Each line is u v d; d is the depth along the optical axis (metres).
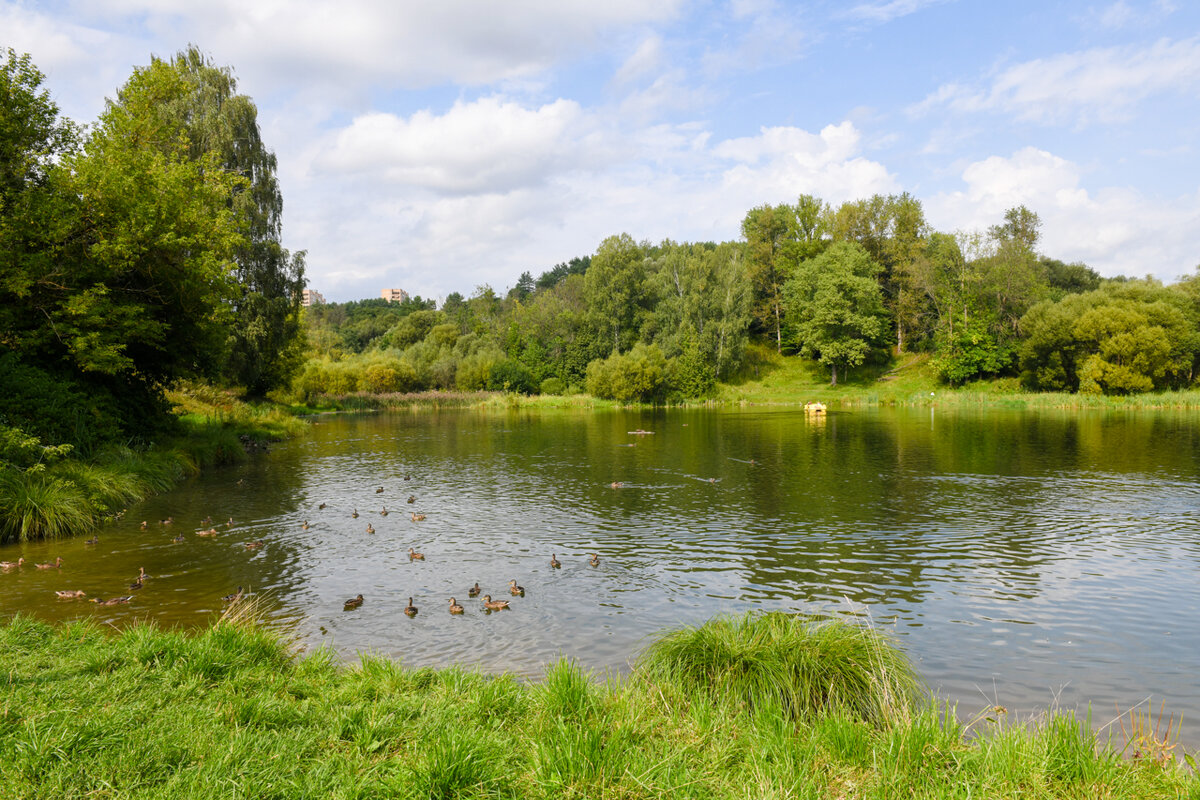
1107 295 73.88
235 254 48.69
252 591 14.22
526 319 111.44
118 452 25.58
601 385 86.94
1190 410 61.62
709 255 95.81
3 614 12.38
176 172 28.34
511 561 16.62
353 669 9.17
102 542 18.31
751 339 106.06
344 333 164.88
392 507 23.33
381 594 14.11
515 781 5.74
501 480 29.06
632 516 21.66
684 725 7.23
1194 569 15.59
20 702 6.69
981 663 10.59
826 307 89.31
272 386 62.06
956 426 50.44
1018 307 83.38
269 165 55.41
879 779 5.91
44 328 23.73
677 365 87.50
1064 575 15.20
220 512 22.34
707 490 26.05
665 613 12.89
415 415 73.94
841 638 8.91
